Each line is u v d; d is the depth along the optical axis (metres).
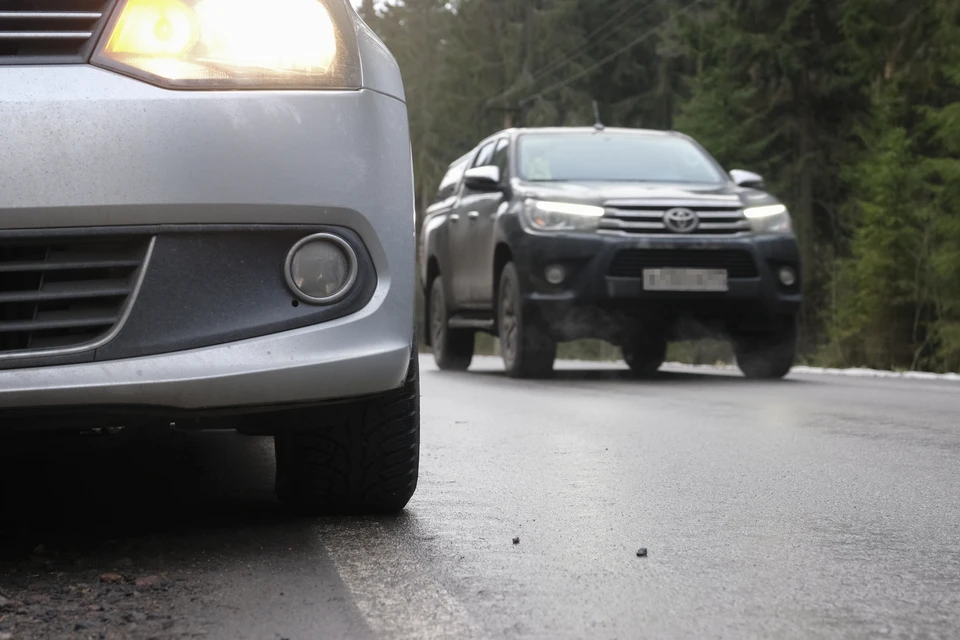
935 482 4.46
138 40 3.38
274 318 3.41
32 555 3.28
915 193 27.92
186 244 3.34
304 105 3.47
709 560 3.12
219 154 3.35
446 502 4.05
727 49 34.09
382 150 3.58
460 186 13.12
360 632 2.46
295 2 3.59
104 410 3.27
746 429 6.34
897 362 26.67
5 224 3.20
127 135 3.29
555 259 10.17
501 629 2.46
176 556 3.24
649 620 2.52
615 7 52.91
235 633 2.47
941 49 29.41
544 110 52.06
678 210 10.10
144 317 3.30
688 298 10.09
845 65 32.62
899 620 2.51
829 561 3.11
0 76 3.27
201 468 4.96
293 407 3.43
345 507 3.81
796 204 33.62
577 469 4.84
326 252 3.46
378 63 3.73
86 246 3.30
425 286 14.20
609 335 10.49
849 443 5.69
